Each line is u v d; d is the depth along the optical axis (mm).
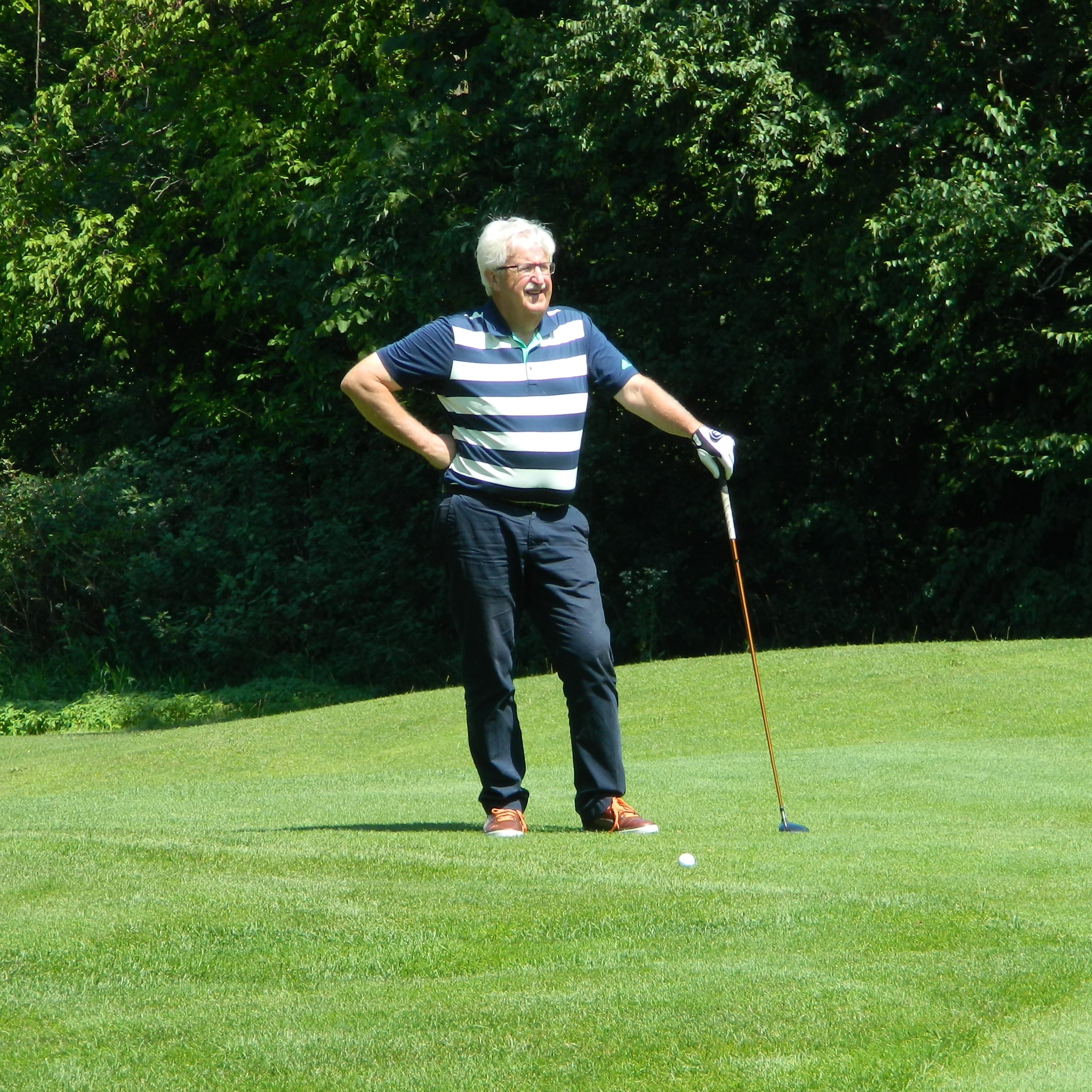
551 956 5453
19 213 37688
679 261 29828
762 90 24391
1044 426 28328
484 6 29859
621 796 8648
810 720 19062
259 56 36562
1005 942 5512
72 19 41875
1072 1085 4090
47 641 36594
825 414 31188
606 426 31438
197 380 38062
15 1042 4648
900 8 25578
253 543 35312
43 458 42562
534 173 28469
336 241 30109
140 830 8820
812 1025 4598
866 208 26578
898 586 32375
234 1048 4535
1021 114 24562
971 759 13234
